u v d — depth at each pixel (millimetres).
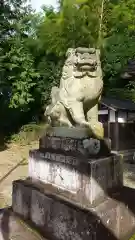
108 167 2891
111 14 10680
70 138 3027
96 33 10602
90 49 3016
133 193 3041
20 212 3334
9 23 11070
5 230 3018
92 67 3020
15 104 11781
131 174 6328
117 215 2717
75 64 3049
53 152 3184
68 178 2873
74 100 3072
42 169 3264
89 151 2865
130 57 10102
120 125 8242
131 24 10656
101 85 3203
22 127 12727
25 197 3250
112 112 9094
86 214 2473
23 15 12148
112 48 10156
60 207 2713
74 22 10477
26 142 11680
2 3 10875
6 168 7453
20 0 11828
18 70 11344
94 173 2654
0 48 10227
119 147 8133
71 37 10391
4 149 10508
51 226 2830
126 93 11664
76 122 3016
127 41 10172
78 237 2508
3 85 11250
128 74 9172
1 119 13891
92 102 3232
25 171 7102
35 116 14211
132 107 9281
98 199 2705
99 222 2449
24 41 11531
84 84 3082
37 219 3037
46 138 3420
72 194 2812
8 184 5832
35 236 2889
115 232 2660
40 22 12242
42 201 2965
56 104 3250
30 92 12414
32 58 11758
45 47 11523
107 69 10438
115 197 2893
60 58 11859
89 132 2986
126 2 11336
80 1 11070
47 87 12250
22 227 3074
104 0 10680
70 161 2877
